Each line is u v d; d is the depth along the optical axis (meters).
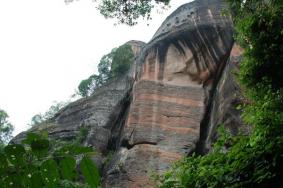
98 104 26.94
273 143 6.86
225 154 7.68
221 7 25.48
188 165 8.03
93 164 2.62
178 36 24.92
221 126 8.24
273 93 8.09
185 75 24.16
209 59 24.17
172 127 22.58
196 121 22.77
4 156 2.62
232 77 20.72
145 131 22.41
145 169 21.00
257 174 6.80
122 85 28.16
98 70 35.62
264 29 8.68
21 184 2.62
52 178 2.62
